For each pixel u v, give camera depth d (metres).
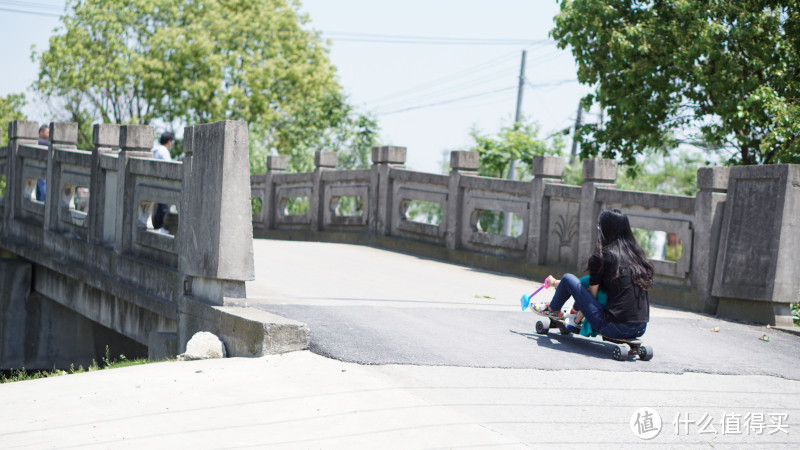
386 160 16.56
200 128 8.38
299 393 5.78
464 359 6.73
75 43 44.19
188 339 8.42
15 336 13.71
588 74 18.38
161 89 43.62
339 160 28.80
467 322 8.38
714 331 9.04
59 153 13.04
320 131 30.12
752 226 9.81
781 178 9.49
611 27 17.91
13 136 14.97
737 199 10.02
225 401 5.65
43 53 44.97
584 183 12.21
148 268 9.65
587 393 6.05
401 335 7.46
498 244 13.83
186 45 42.66
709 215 10.27
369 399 5.62
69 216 12.73
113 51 44.34
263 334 6.92
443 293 10.52
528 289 11.50
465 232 14.60
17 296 13.77
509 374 6.39
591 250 12.02
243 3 45.69
